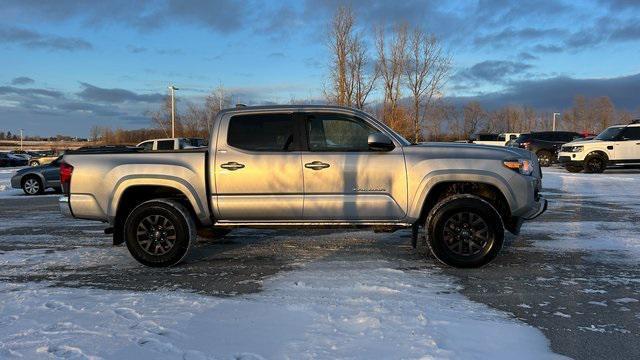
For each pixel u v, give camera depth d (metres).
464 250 5.66
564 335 3.78
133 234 5.89
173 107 42.81
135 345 3.56
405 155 5.75
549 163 24.69
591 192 13.24
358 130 5.89
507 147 6.07
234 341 3.63
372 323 3.93
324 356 3.37
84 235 8.10
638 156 18.75
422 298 4.60
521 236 7.45
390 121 32.16
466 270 5.59
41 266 6.05
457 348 3.50
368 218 5.79
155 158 5.96
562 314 4.21
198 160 5.89
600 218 9.05
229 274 5.56
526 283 5.09
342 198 5.74
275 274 5.52
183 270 5.77
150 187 6.05
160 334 3.76
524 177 5.66
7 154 49.25
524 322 4.03
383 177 5.71
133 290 4.99
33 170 16.47
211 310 4.31
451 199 5.62
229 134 5.93
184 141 24.53
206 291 4.93
